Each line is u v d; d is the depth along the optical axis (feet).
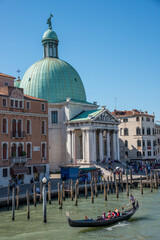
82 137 261.03
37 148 200.13
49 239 98.78
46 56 303.89
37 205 144.56
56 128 271.08
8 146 182.29
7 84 210.79
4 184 177.58
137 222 116.57
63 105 270.46
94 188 181.37
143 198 161.68
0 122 179.42
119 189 192.54
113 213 117.91
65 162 266.57
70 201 152.87
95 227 110.22
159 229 107.86
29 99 197.57
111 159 269.23
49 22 312.71
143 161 308.40
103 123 263.70
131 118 315.99
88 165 247.50
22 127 191.42
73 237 100.48
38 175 199.31
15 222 116.47
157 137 341.82
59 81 282.15
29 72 293.23
